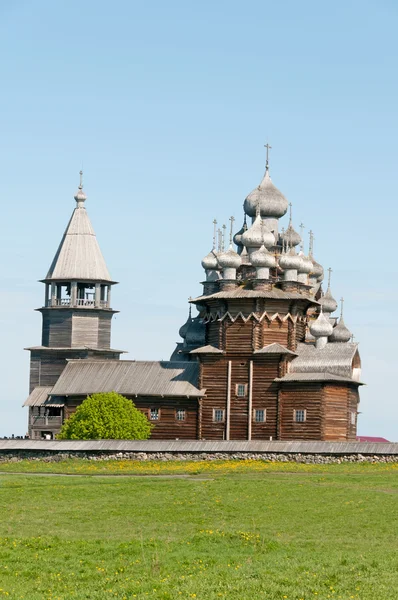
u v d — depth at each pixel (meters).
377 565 67.31
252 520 87.81
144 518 89.62
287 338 166.75
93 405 158.38
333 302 188.62
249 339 165.25
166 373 173.12
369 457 133.38
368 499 98.50
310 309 186.62
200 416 166.75
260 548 74.25
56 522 87.81
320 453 135.62
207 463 136.25
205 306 172.38
